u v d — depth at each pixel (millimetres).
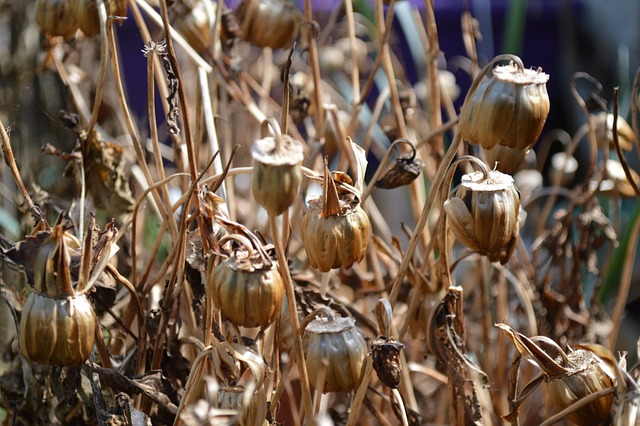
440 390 669
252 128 754
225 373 455
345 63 811
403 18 766
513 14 769
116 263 555
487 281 640
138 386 462
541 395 701
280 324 483
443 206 467
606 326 667
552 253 630
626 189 637
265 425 436
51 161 740
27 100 763
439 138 598
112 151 532
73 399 491
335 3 970
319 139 587
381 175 504
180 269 469
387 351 434
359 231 449
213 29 570
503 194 449
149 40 507
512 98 445
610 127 638
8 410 553
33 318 433
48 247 433
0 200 701
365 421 607
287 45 585
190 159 468
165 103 557
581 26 1328
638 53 1122
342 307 512
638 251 863
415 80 1191
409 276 534
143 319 486
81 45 694
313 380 443
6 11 783
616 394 441
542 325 630
